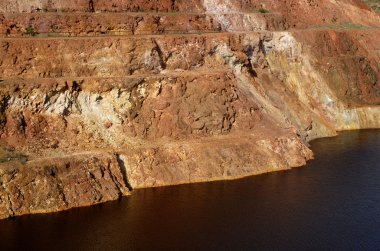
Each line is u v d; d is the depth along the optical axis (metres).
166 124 45.84
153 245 32.66
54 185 37.41
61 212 36.88
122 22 51.88
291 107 58.53
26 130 40.81
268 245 33.12
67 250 31.77
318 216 37.56
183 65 51.00
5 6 50.25
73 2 52.75
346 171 47.62
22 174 36.88
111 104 44.91
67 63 45.50
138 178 42.09
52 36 48.50
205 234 34.31
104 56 46.84
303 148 51.16
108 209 37.72
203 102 47.84
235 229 35.22
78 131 42.56
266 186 43.25
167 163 43.44
